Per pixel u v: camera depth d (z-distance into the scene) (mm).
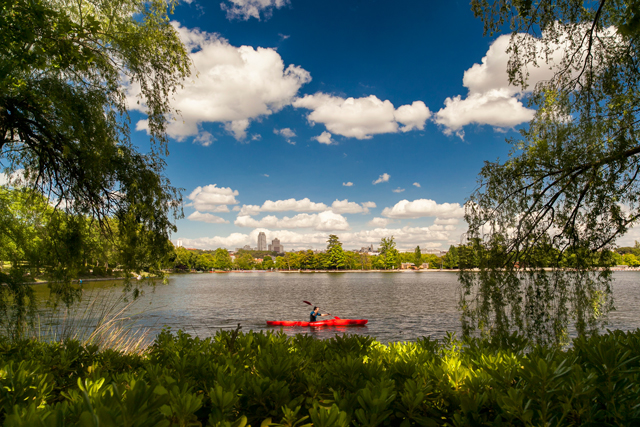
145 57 7500
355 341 3375
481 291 6051
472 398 1828
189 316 20531
